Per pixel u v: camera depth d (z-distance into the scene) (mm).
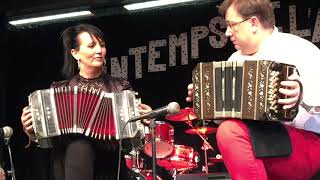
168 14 6684
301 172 2674
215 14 6492
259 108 2486
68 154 3314
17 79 7184
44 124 3316
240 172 2502
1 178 3355
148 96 6656
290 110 2500
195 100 2672
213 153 6312
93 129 3324
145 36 6750
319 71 2660
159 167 6402
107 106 3346
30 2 6672
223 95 2590
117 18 6871
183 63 6559
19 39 7215
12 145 7051
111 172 3449
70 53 3746
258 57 2814
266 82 2482
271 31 2816
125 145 3424
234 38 2832
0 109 7000
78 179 3268
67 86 3443
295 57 2703
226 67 2598
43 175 6922
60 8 6770
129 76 6758
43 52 7121
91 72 3654
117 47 6840
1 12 6895
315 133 2727
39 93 3348
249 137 2525
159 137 5602
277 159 2613
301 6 6113
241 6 2754
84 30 3697
